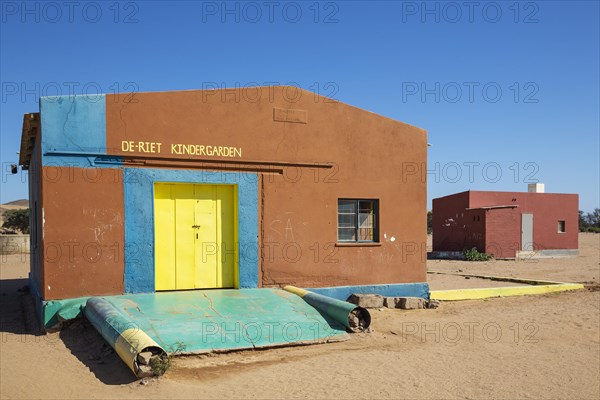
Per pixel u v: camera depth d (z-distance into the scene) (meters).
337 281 12.04
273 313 9.45
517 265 26.62
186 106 10.52
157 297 9.73
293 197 11.59
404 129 12.97
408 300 12.38
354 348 8.80
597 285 17.34
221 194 11.12
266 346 8.30
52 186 9.35
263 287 11.22
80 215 9.56
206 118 10.72
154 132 10.20
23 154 13.47
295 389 6.64
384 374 7.50
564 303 13.90
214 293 10.39
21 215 45.94
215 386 6.57
